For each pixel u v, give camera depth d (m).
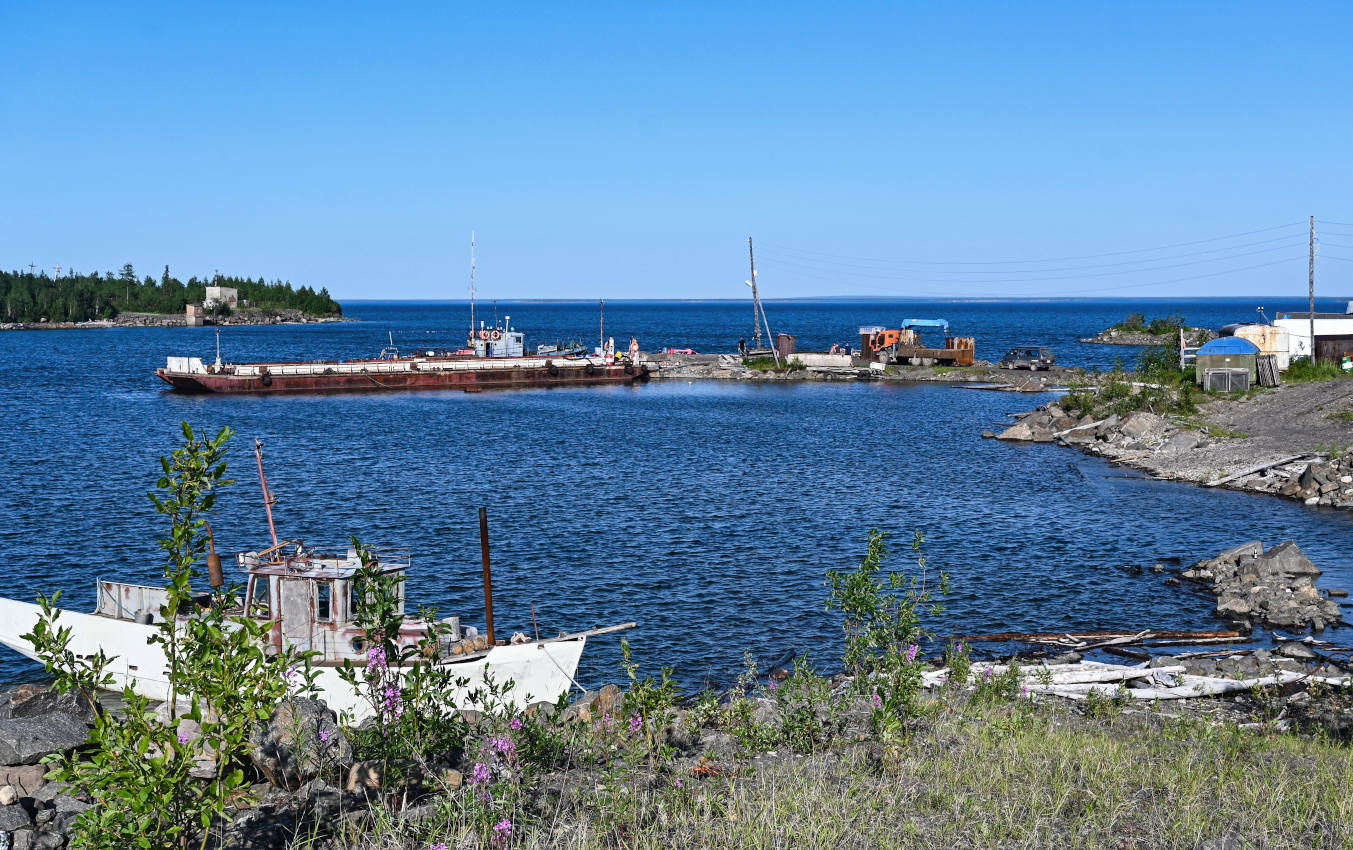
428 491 51.72
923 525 43.78
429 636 16.17
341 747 14.30
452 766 14.76
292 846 11.86
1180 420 68.88
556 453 65.94
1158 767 15.20
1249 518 44.84
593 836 12.03
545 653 21.64
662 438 73.81
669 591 33.69
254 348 184.50
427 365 114.19
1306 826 12.77
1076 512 46.59
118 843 10.16
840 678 23.25
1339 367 84.00
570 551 38.97
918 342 134.50
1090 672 22.91
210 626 10.81
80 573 35.78
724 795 13.46
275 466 59.38
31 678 25.86
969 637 28.52
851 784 13.60
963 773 14.39
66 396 101.25
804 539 41.19
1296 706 20.66
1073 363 137.38
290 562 20.45
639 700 14.80
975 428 79.88
